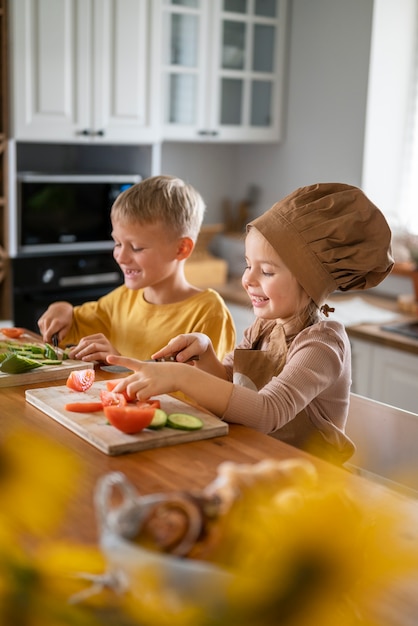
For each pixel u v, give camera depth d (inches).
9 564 16.7
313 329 53.4
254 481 23.2
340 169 150.8
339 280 54.1
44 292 133.4
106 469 37.9
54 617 16.3
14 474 17.1
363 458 57.8
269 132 160.6
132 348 74.4
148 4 135.0
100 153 142.1
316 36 152.3
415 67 148.3
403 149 150.9
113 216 71.5
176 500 21.8
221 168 173.8
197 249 159.6
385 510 18.4
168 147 164.9
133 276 71.7
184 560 20.0
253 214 173.0
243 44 152.8
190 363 58.3
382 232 52.7
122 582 21.3
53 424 45.1
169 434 41.9
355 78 145.4
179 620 16.7
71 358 60.7
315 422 54.7
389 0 141.6
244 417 46.7
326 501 16.8
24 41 123.3
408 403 105.7
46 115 127.8
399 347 105.1
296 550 15.7
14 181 126.5
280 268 53.1
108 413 41.9
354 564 16.1
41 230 130.2
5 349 62.0
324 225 52.4
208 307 72.4
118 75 134.1
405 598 26.2
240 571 18.2
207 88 149.6
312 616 15.3
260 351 56.8
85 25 129.0
